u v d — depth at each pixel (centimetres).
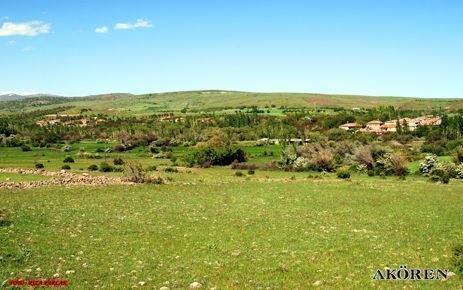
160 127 19150
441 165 7562
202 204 3953
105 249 2281
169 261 2088
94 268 1945
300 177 7294
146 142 15800
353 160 8906
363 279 1844
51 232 2616
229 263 2067
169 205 3859
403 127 16500
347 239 2573
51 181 5303
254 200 4238
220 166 9612
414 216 3366
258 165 9181
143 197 4338
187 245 2402
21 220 2911
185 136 16600
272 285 1764
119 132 17638
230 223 3044
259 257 2178
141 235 2620
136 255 2180
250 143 14838
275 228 2878
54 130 19988
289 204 3978
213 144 11631
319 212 3544
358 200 4228
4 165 8394
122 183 5522
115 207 3662
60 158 10675
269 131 17275
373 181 6384
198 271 1934
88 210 3469
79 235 2575
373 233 2742
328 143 11106
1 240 2344
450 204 3978
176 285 1748
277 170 8781
